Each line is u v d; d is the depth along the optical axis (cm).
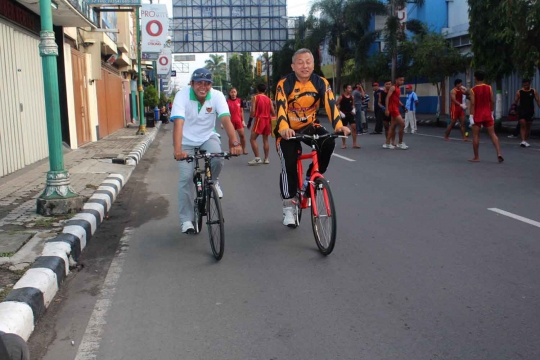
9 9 1152
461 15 3794
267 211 787
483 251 566
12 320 380
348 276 507
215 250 569
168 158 1546
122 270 545
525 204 772
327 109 588
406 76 3142
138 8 2270
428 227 666
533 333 384
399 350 365
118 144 1828
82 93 1845
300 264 545
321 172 630
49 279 468
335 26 4159
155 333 402
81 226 638
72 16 1412
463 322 404
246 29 5241
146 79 4666
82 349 380
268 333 396
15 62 1185
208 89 600
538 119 2638
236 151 578
